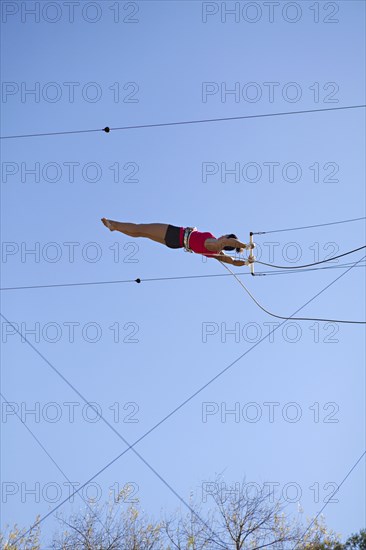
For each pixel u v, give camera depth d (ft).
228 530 107.55
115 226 72.23
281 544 106.32
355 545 112.57
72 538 107.45
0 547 105.50
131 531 108.78
